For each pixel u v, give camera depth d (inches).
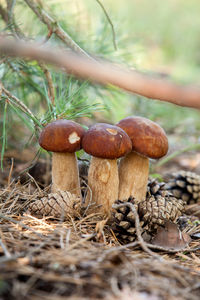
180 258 27.7
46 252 25.7
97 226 28.2
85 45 36.1
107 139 28.4
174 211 29.4
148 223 28.8
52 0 35.8
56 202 29.0
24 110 30.6
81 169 32.6
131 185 30.2
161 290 24.6
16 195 31.0
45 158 34.8
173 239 28.5
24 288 23.9
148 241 28.7
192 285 25.1
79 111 30.8
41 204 29.2
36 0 32.9
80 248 26.6
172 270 25.6
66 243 26.7
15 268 24.5
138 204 29.4
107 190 29.6
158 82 19.0
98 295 24.1
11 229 27.3
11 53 19.9
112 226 29.1
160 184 31.5
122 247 26.4
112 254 25.9
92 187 29.8
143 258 26.6
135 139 29.4
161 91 18.6
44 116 31.3
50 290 24.1
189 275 25.7
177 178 35.2
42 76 33.7
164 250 27.9
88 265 25.1
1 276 24.2
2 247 25.6
